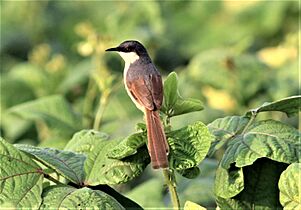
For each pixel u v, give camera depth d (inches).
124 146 271.4
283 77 559.8
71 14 781.3
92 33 526.9
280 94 541.3
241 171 278.5
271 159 288.7
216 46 733.9
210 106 535.8
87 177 279.3
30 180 267.7
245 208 293.0
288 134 285.6
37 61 658.8
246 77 548.1
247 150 280.1
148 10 663.1
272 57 577.9
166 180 276.4
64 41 767.1
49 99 447.8
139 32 641.6
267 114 521.0
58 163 281.3
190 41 743.7
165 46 717.9
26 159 271.4
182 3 772.0
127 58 333.1
